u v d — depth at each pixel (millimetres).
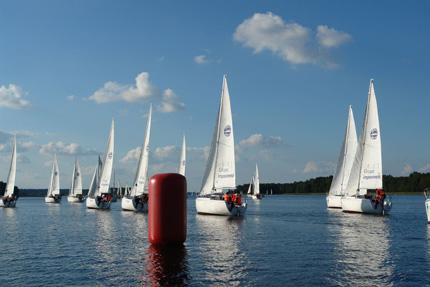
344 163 54531
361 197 43062
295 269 15250
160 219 18453
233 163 39688
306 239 23641
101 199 57219
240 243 21922
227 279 13727
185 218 18891
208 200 39312
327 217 40656
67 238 24922
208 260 16828
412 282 13422
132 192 51125
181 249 19219
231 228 29719
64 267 15938
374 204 41219
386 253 18812
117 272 14852
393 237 24547
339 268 15453
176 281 13477
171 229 18469
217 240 23078
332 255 18266
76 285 13172
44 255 18766
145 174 50688
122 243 22141
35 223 36375
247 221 35969
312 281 13469
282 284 13086
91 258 17719
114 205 78875
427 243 22062
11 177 68688
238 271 14891
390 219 37594
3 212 55750
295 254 18469
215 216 39375
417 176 168375
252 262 16516
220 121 40312
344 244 21703
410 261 16844
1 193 134750
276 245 21250
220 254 18297
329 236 25109
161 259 16969
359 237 24594
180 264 16031
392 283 13289
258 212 53188
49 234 27250
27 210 60438
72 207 70500
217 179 40156
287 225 32281
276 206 77312
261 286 12859
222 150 40156
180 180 18562
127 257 17641
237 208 39250
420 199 124750
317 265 15992
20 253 19406
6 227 32594
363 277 14055
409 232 27047
